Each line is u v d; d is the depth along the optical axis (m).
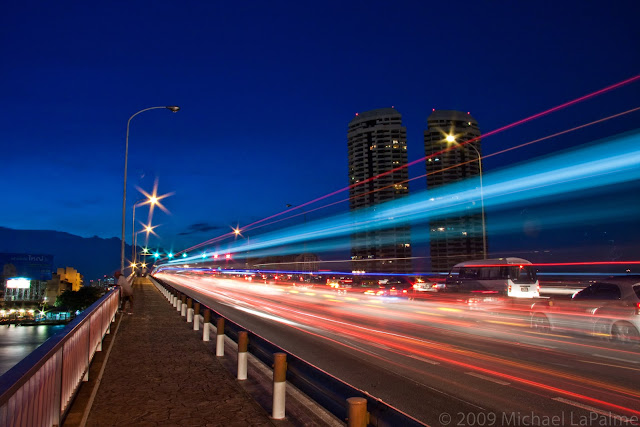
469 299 19.98
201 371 8.67
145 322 17.12
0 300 164.62
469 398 6.98
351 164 178.12
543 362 9.63
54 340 4.87
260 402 6.81
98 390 7.25
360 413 3.72
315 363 9.59
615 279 12.40
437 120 170.38
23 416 3.48
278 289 52.88
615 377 8.30
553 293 33.78
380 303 28.17
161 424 5.67
